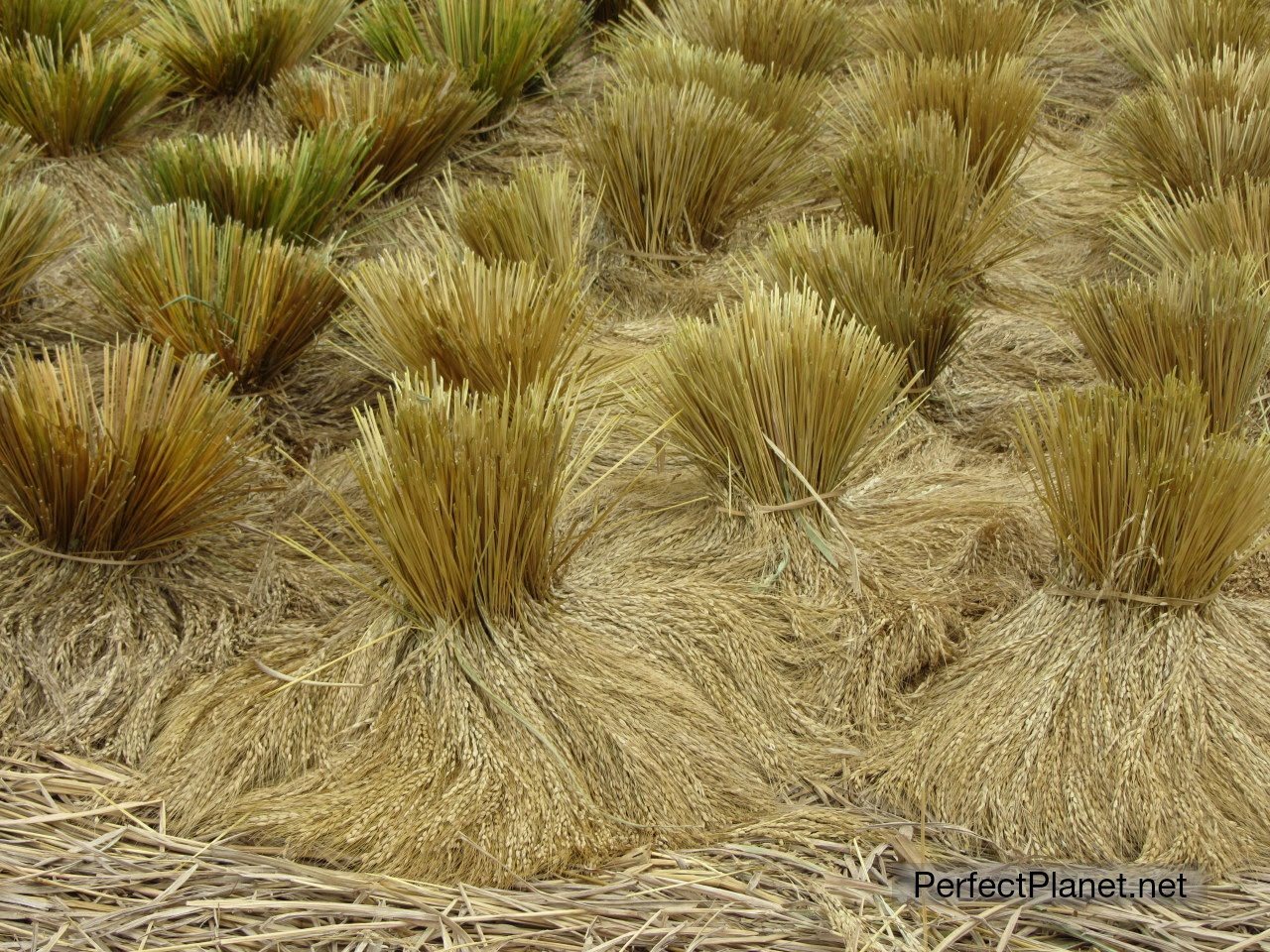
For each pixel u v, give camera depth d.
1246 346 2.44
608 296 3.01
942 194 2.91
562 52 3.90
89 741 2.02
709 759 1.98
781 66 3.78
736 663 2.12
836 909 1.75
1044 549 2.35
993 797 1.92
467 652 2.01
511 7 3.55
